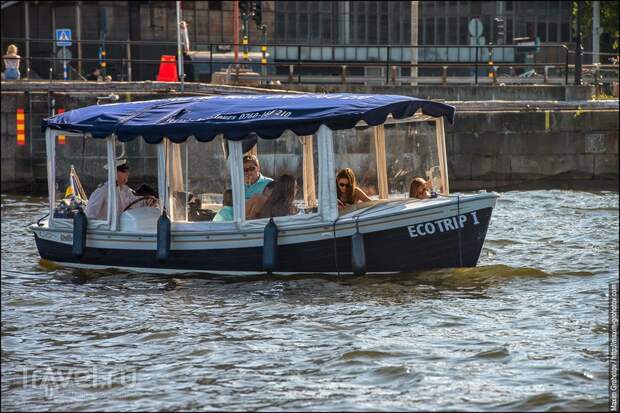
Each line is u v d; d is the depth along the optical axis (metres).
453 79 119.94
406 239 51.09
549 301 47.72
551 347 40.06
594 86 114.94
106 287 51.84
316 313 45.69
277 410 33.75
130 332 43.22
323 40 177.88
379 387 35.75
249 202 52.47
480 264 56.16
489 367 37.69
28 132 102.62
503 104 108.19
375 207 51.97
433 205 50.88
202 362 38.91
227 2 168.38
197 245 53.16
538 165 107.44
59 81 107.94
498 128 106.81
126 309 47.16
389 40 182.38
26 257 60.91
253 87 106.69
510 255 60.56
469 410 33.44
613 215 80.81
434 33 184.75
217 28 168.38
